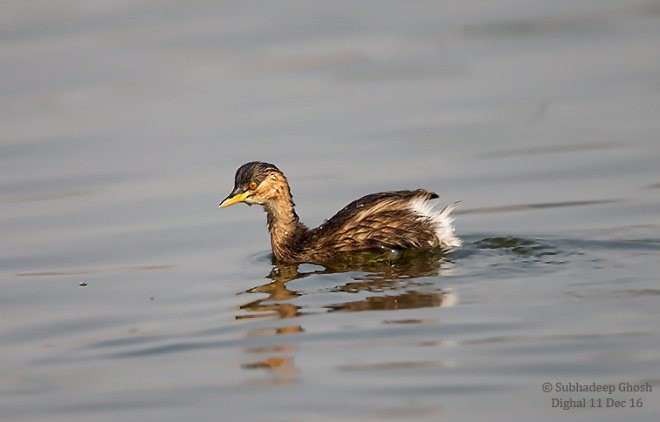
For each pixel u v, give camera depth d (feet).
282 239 55.72
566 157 68.69
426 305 46.73
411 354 41.96
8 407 40.27
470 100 78.79
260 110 78.79
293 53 88.89
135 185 67.97
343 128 75.10
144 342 45.60
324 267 53.57
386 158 70.03
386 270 52.06
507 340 42.60
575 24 92.17
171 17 97.04
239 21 95.61
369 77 84.07
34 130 76.64
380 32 92.48
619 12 94.43
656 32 89.40
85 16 96.84
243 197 55.52
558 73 82.79
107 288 53.11
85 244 59.77
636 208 60.13
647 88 78.84
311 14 97.19
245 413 38.40
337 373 40.88
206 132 75.36
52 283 54.29
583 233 55.88
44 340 46.93
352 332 44.39
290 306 48.01
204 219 63.05
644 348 41.09
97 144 74.13
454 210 61.72
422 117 76.28
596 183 64.80
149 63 87.04
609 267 49.93
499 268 50.83
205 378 41.47
